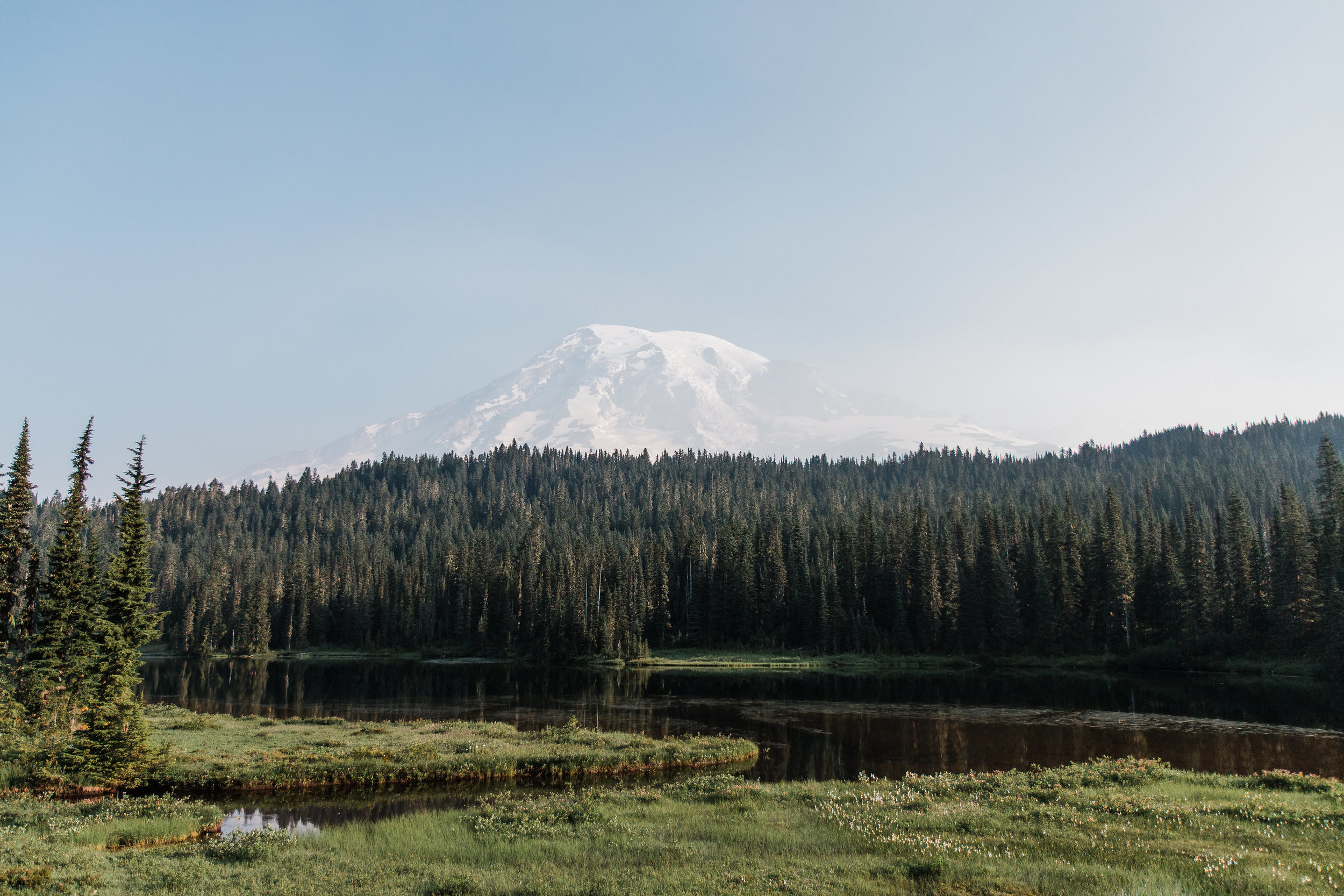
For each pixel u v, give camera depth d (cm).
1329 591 8812
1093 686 8481
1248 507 18262
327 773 3697
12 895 1806
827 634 13138
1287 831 2294
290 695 7950
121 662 3566
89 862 2130
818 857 2094
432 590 17388
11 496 4275
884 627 13700
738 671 11362
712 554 16450
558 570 14925
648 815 2733
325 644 16738
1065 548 12756
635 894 1759
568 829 2516
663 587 15012
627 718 6109
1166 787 3028
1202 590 11006
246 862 2192
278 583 16975
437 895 1825
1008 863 1959
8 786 3356
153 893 1855
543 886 1845
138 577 3691
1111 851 2080
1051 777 3222
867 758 4338
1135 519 16400
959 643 12500
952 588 13075
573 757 4025
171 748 4100
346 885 1916
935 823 2445
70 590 3897
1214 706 6594
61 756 3419
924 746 4734
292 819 3039
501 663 13575
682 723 5806
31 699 3781
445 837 2469
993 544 12494
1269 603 10488
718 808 2831
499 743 4491
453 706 6931
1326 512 9794
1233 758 4225
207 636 15462
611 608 13162
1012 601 12162
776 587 14688
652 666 12325
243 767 3709
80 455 4078
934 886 1764
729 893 1755
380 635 16675
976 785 3138
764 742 4909
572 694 8031
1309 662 9162
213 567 17938
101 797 3334
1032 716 6047
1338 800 2738
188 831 2705
